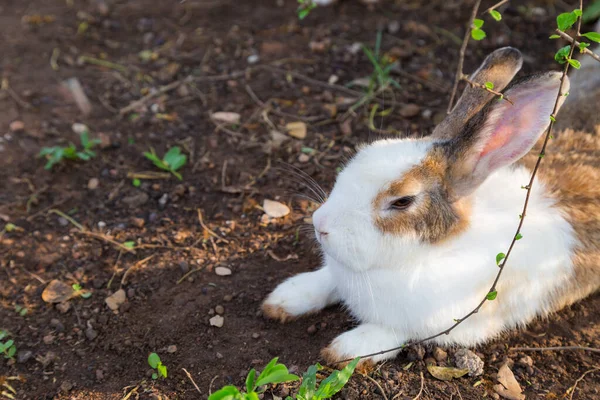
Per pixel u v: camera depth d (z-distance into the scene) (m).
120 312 0.73
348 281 0.68
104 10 1.07
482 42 1.00
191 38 1.02
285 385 0.66
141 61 0.99
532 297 0.70
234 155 0.87
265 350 0.69
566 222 0.69
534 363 0.69
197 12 1.07
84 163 0.87
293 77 0.96
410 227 0.64
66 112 0.92
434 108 0.91
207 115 0.92
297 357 0.69
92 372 0.68
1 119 0.91
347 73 0.96
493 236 0.67
